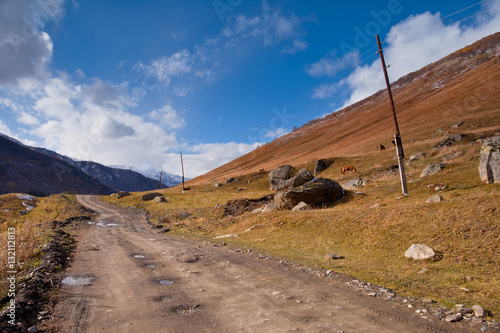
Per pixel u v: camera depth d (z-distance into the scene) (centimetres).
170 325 494
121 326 491
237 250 1330
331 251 1191
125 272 909
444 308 536
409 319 500
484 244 873
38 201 6291
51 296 650
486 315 489
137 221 3556
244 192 5756
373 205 1919
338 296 642
